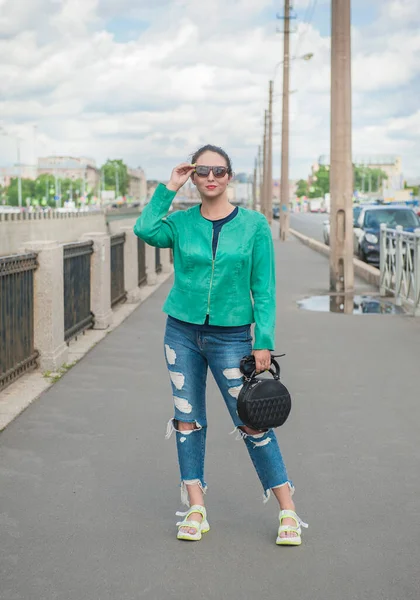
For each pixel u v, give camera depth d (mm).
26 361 7570
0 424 5945
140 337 10141
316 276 19609
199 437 4008
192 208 3877
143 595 3328
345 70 15922
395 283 14117
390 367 8227
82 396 6930
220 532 4012
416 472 4934
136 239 14188
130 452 5332
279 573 3535
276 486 3881
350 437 5703
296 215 118000
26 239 63438
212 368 3898
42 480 4777
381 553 3748
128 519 4176
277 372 3875
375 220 26156
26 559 3684
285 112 40969
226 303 3785
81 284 10031
